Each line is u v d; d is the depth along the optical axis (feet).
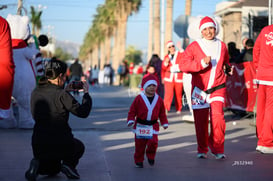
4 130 31.32
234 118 40.78
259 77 24.49
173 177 18.86
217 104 22.27
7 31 20.36
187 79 36.09
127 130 32.04
